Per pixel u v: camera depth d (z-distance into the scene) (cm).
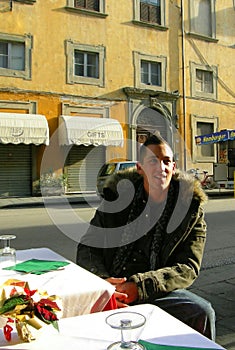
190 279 243
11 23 1600
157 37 1933
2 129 1512
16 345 140
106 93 1794
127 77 1848
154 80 1945
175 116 1953
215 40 2119
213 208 1259
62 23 1702
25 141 1553
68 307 189
